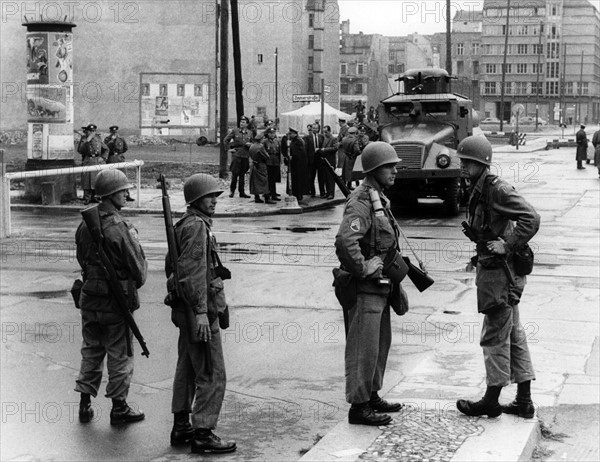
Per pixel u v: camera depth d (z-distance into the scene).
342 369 9.32
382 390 8.41
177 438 7.12
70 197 26.41
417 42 123.81
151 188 31.25
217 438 7.00
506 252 6.92
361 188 7.06
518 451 6.46
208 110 50.94
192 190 6.98
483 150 7.05
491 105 175.62
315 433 7.40
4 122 64.88
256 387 8.69
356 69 128.38
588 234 20.66
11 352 9.81
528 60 174.50
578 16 177.25
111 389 7.64
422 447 6.54
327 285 13.98
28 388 8.62
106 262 7.47
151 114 50.38
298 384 8.78
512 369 7.27
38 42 25.53
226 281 14.29
